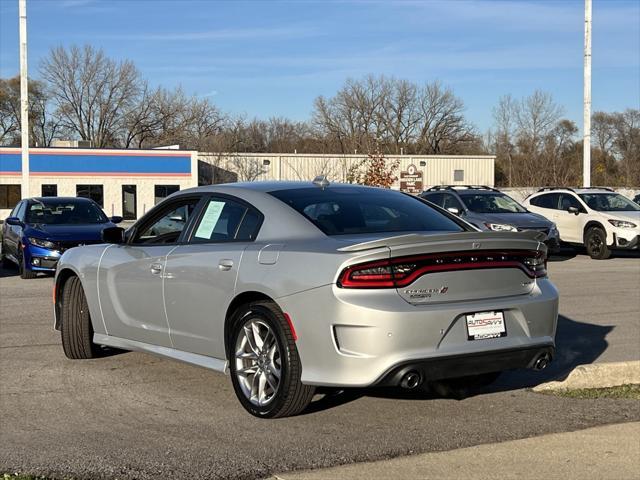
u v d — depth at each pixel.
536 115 59.56
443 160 59.97
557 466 4.55
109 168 50.31
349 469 4.47
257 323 5.36
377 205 5.98
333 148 78.88
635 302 10.98
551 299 5.41
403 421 5.42
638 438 5.05
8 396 6.08
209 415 5.55
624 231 17.97
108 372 6.86
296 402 5.20
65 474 4.40
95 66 77.38
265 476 4.38
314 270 4.97
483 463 4.59
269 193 5.86
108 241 6.80
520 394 6.17
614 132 69.12
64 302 7.29
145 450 4.80
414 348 4.84
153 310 6.30
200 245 5.96
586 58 25.88
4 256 16.42
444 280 5.01
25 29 25.81
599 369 6.49
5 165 48.16
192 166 51.78
